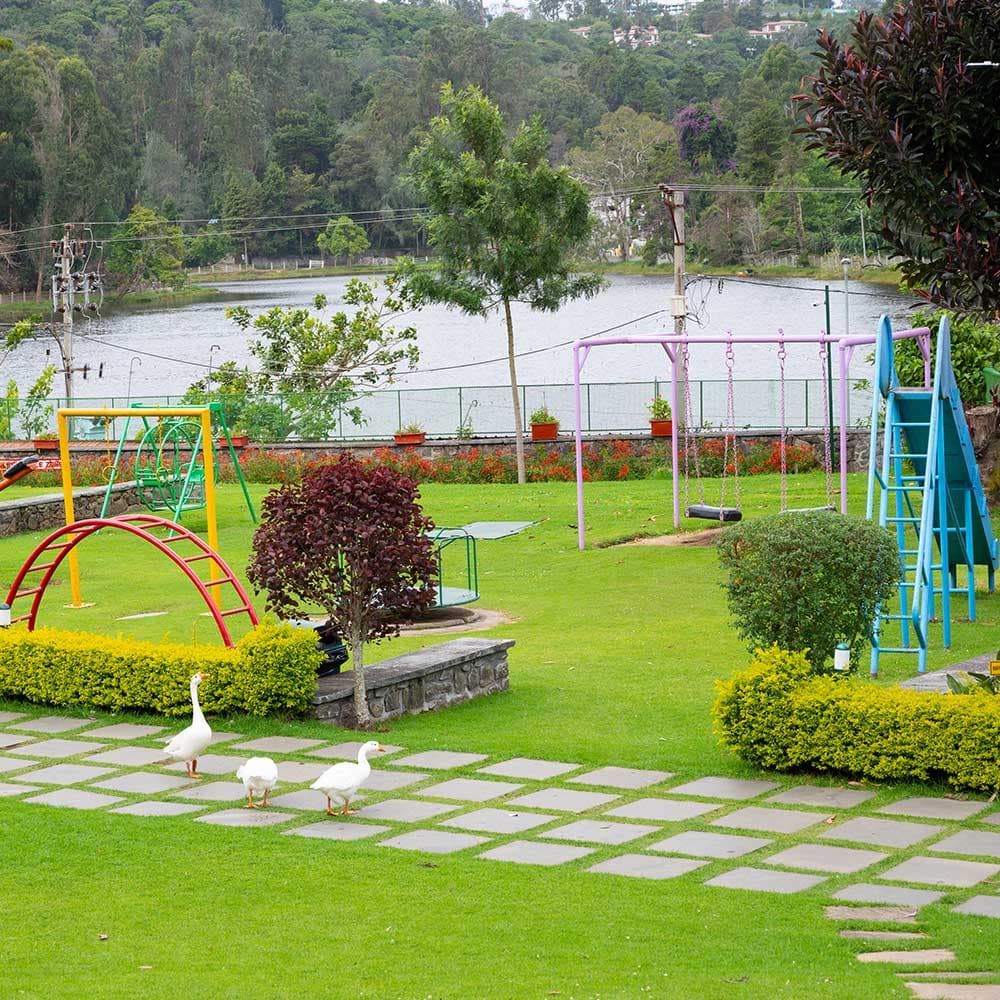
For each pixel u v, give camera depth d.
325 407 41.34
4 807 11.51
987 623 18.34
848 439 35.66
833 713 11.63
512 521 28.22
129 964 8.15
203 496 33.50
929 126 19.98
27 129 110.44
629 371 70.44
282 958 8.20
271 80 154.62
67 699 14.91
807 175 94.94
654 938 8.33
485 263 35.34
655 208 106.88
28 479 37.38
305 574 13.69
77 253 53.28
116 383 72.25
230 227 131.12
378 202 134.75
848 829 10.39
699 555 23.89
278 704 14.04
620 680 15.88
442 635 18.94
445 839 10.43
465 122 36.09
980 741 11.07
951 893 8.98
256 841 10.50
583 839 10.34
